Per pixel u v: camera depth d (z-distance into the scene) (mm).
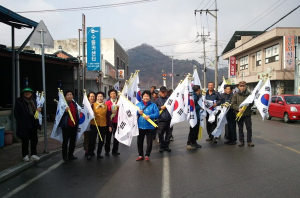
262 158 6816
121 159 7141
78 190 4855
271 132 11406
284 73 25031
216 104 9219
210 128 9492
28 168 6402
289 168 5895
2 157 7195
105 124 7352
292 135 10523
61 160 7176
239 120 8508
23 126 6453
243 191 4578
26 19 9039
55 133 7102
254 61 32312
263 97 8555
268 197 4305
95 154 7906
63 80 19188
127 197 4461
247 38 34031
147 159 6867
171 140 9945
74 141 7207
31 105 6750
